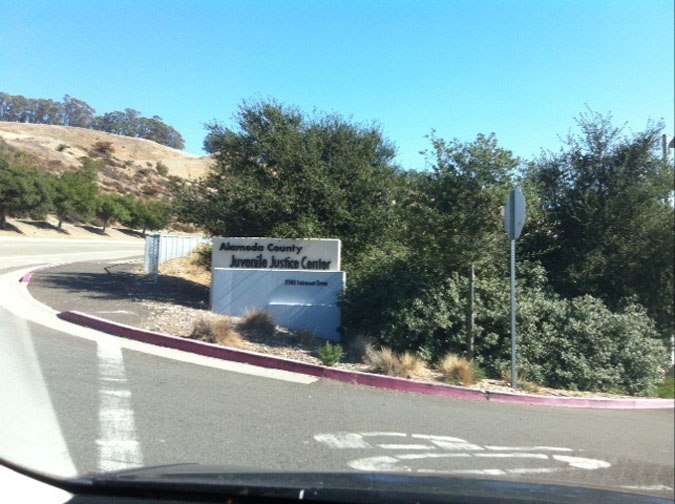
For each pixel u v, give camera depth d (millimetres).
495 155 10672
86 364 8039
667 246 13078
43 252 29203
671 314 13500
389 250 14320
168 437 5582
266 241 13961
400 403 7969
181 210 16719
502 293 11773
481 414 7891
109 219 59688
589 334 11273
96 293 14633
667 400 10586
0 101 136875
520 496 3738
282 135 16203
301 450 5613
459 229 10633
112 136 131000
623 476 5879
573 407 9219
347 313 12695
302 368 9078
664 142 13664
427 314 11406
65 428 5520
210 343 9844
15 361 7820
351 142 16688
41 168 68125
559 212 13867
